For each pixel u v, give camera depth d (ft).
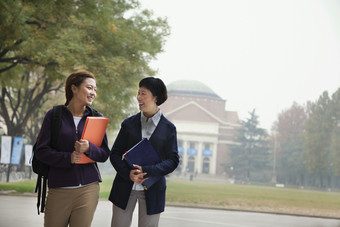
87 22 55.67
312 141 220.43
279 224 37.35
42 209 11.10
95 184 11.27
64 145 10.89
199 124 310.45
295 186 241.96
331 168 222.28
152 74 66.95
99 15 54.90
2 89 87.45
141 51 62.80
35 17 51.83
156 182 11.77
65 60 51.60
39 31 52.60
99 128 10.76
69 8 51.62
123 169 11.38
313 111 225.97
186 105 313.73
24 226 25.64
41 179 11.16
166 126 12.02
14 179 81.97
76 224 10.98
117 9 63.16
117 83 57.41
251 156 280.72
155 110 12.10
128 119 12.23
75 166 10.80
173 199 60.80
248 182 247.29
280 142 289.12
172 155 11.79
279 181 276.21
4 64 67.51
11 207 35.50
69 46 53.01
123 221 11.79
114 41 58.08
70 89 11.35
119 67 57.88
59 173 10.75
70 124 11.07
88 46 55.11
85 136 10.52
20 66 71.05
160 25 68.28
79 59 53.72
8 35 45.73
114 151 12.00
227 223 35.04
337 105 217.97
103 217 33.17
